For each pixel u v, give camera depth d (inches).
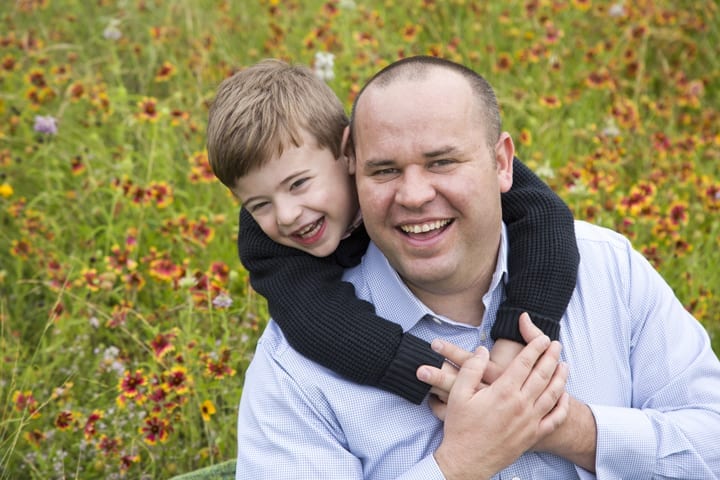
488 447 79.4
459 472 79.7
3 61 200.5
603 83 186.5
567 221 90.4
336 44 198.2
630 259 90.6
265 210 92.4
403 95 78.1
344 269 93.0
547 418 81.2
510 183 87.9
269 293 88.6
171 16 221.3
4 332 150.2
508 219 92.4
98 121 186.7
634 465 84.3
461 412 79.9
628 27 205.5
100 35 226.8
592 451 84.0
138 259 158.2
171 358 127.1
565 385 85.7
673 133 185.5
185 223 150.1
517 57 202.1
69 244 166.9
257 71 93.7
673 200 161.8
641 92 203.0
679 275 147.4
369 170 80.0
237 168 90.3
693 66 216.7
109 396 134.5
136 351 143.7
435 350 82.8
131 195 154.5
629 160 175.0
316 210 90.0
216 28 213.5
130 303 138.6
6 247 171.0
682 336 89.3
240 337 132.0
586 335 86.8
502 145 86.4
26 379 131.7
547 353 81.4
